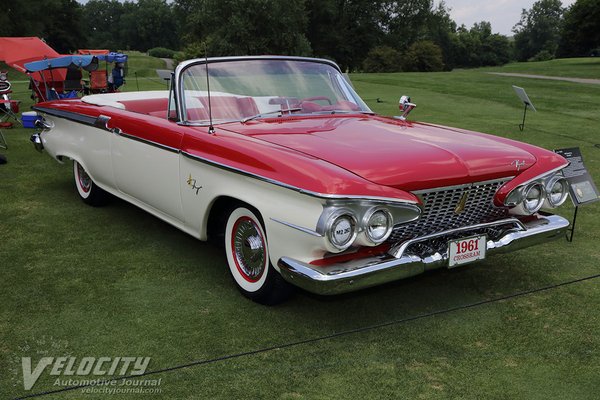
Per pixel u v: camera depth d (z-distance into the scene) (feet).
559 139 31.37
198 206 11.36
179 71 12.48
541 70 118.83
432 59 185.88
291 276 8.99
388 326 10.14
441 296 11.47
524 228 10.71
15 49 43.88
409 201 9.02
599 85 72.95
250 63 13.44
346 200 8.42
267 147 9.94
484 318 10.48
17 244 14.06
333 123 12.15
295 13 166.81
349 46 205.87
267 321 10.27
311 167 8.87
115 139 14.17
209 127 11.64
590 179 14.55
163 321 10.21
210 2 161.27
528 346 9.50
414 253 9.46
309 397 8.00
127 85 67.87
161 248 13.94
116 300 11.04
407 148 10.14
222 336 9.70
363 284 8.86
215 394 8.06
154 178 12.77
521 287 11.95
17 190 19.27
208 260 13.21
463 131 12.47
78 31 290.97
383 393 8.11
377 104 49.52
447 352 9.28
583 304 11.11
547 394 8.15
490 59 379.14
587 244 14.73
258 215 10.14
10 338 9.57
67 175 21.62
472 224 10.39
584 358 9.12
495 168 10.21
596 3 187.01
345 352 9.23
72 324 10.07
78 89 43.65
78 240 14.44
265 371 8.65
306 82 13.78
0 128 33.01
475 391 8.20
